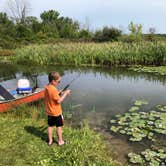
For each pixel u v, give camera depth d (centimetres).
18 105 1068
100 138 841
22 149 695
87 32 5825
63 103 1289
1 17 7162
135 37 4050
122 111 1159
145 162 708
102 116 1088
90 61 2778
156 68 2344
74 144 731
